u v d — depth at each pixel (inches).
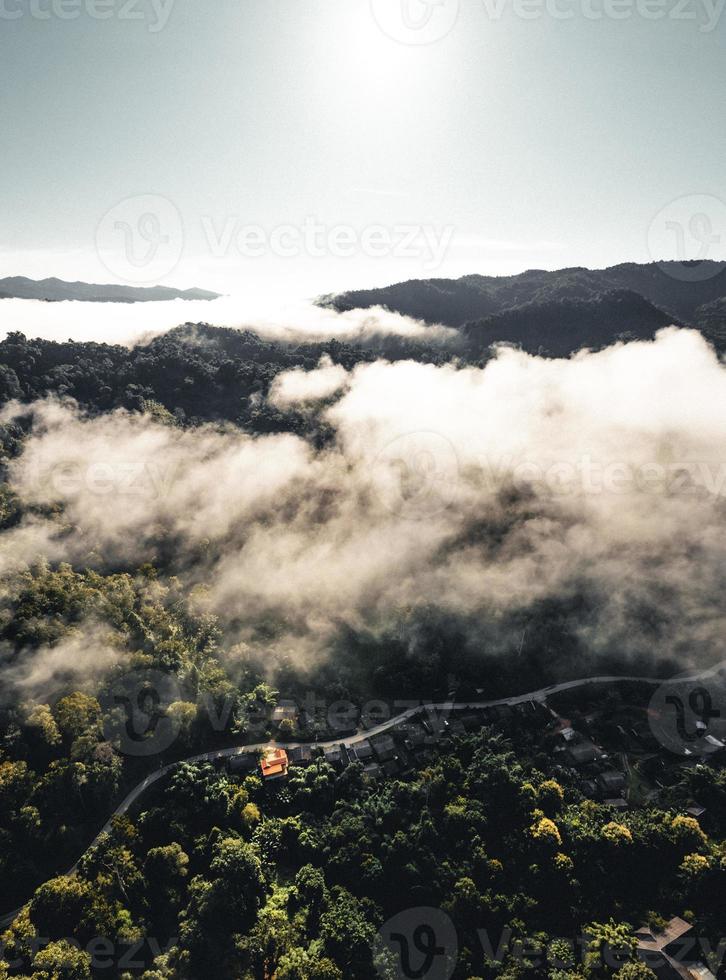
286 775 3459.6
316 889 2775.6
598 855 2898.6
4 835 2726.4
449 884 2802.7
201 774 3260.3
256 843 3006.9
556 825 3048.7
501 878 2815.0
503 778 3257.9
